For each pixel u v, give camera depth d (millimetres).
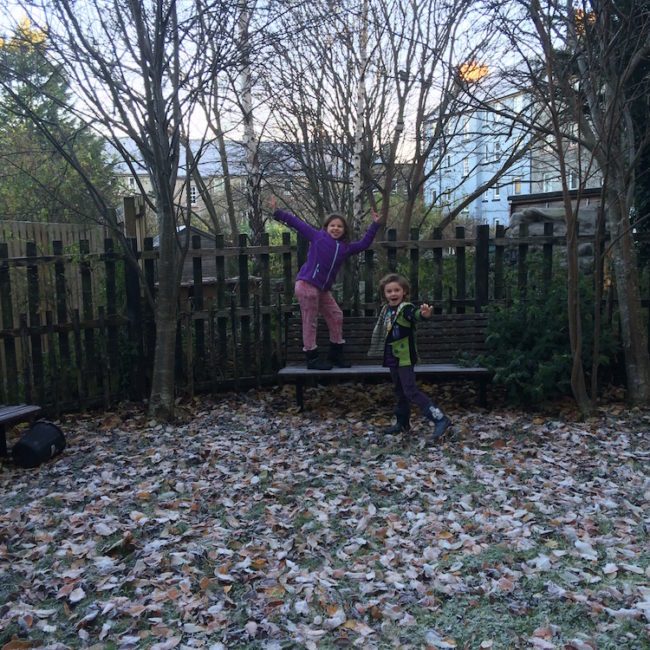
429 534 3863
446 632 2871
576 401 6539
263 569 3494
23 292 7359
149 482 4863
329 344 7410
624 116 6934
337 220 6895
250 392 7789
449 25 9836
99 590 3305
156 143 6426
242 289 7816
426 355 7238
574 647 2693
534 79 6031
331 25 10625
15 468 5383
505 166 10836
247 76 10320
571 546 3662
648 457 5180
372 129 12352
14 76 6625
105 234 10250
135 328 7363
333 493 4586
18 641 2865
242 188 15680
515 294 7246
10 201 12836
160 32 6199
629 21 5941
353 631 2902
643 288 7668
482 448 5555
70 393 7172
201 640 2848
